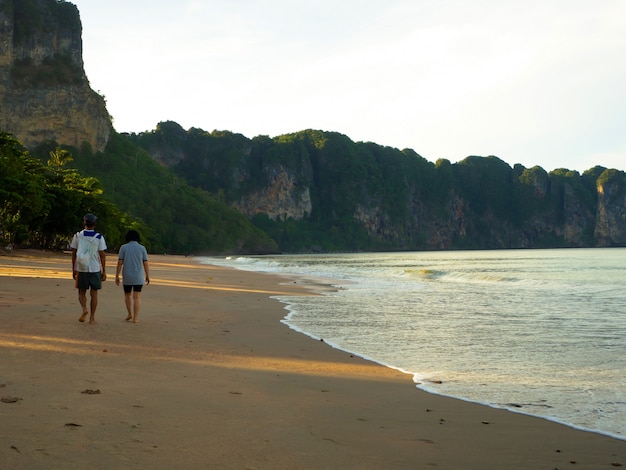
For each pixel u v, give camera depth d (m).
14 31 143.62
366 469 3.83
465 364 8.26
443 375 7.48
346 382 6.91
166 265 53.22
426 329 11.92
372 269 51.66
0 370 6.14
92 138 155.50
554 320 13.41
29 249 63.25
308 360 8.31
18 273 25.47
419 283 29.03
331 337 10.78
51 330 9.35
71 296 15.71
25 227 58.81
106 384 5.82
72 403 4.99
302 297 19.83
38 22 147.75
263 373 7.14
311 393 6.20
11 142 67.75
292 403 5.66
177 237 156.50
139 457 3.77
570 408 5.86
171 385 6.04
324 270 48.59
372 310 15.64
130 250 11.12
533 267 59.06
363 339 10.54
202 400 5.48
